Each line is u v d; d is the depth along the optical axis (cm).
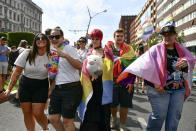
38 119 293
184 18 4169
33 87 284
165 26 258
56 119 264
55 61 263
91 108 265
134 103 615
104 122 261
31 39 1873
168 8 5159
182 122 421
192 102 652
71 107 253
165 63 255
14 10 6788
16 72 287
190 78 260
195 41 3603
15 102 592
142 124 403
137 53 692
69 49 267
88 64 258
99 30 288
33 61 277
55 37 260
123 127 353
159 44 269
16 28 6975
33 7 8312
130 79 338
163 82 250
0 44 713
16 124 391
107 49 267
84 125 262
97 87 266
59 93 259
